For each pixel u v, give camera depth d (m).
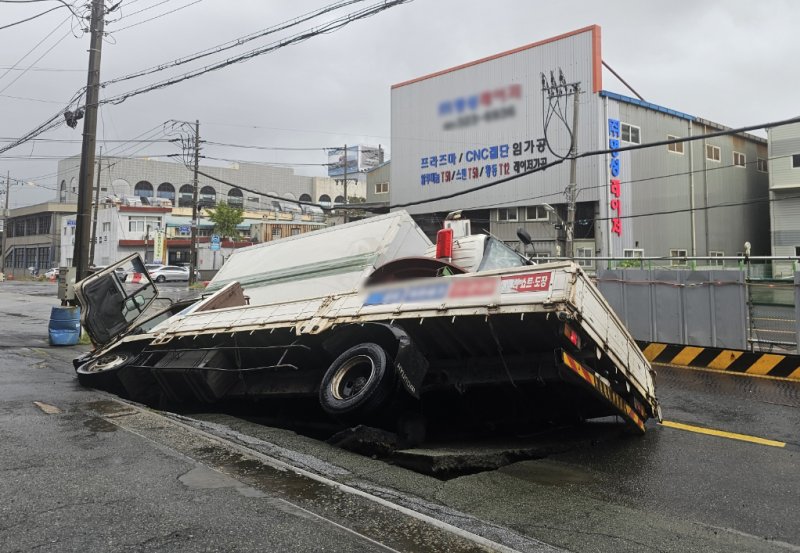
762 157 37.03
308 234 9.61
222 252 52.91
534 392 5.63
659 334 11.34
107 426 5.77
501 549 3.21
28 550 3.08
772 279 10.01
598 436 6.05
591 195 27.39
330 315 5.89
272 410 7.18
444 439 5.87
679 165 30.97
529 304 4.48
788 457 5.36
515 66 29.86
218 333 6.95
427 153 34.03
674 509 4.09
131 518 3.51
